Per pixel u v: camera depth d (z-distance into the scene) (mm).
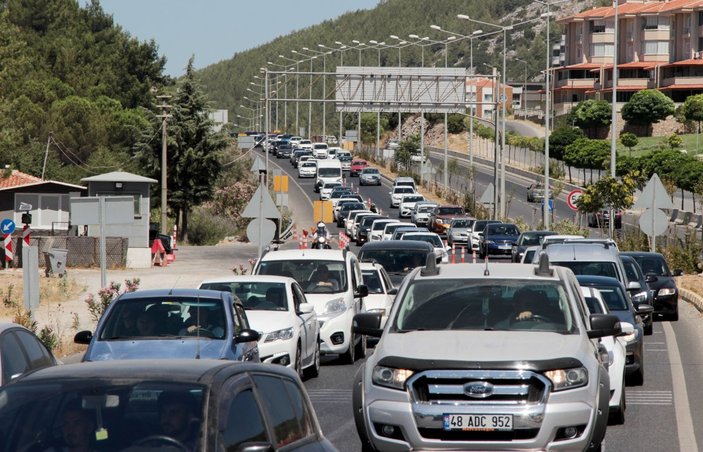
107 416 11656
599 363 20000
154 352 24406
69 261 85750
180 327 25812
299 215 156750
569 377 18781
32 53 182000
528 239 81875
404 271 51094
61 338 42875
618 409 26578
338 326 38281
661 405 29953
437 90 119500
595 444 19797
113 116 165875
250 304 33531
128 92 188625
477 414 18469
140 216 92125
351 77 117812
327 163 184625
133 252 87500
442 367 18750
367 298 44688
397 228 86062
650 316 47219
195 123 133125
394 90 118625
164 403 11766
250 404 12477
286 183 88500
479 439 18516
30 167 135625
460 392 18625
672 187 118812
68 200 98000
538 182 189250
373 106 118750
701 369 37031
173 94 134250
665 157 169875
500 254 99500
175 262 94375
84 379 12203
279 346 31625
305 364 34000
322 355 40469
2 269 80375
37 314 53781
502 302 21016
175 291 27031
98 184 92688
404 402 18766
